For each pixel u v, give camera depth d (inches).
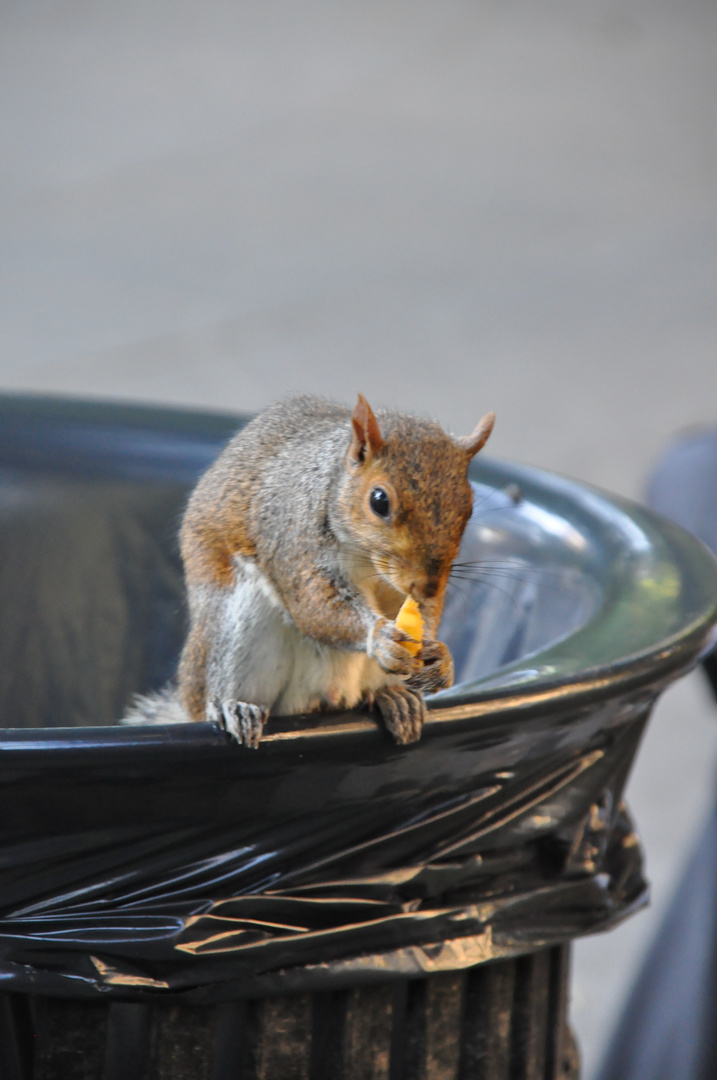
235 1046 140.4
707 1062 300.2
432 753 141.3
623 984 398.3
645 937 420.2
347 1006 144.6
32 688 250.1
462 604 226.2
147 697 216.5
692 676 561.3
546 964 165.6
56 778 126.9
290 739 133.3
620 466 685.9
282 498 169.2
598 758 163.3
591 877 162.7
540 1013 165.3
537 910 157.2
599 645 163.9
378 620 152.8
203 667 177.5
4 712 250.2
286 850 138.9
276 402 196.7
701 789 483.2
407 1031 150.1
